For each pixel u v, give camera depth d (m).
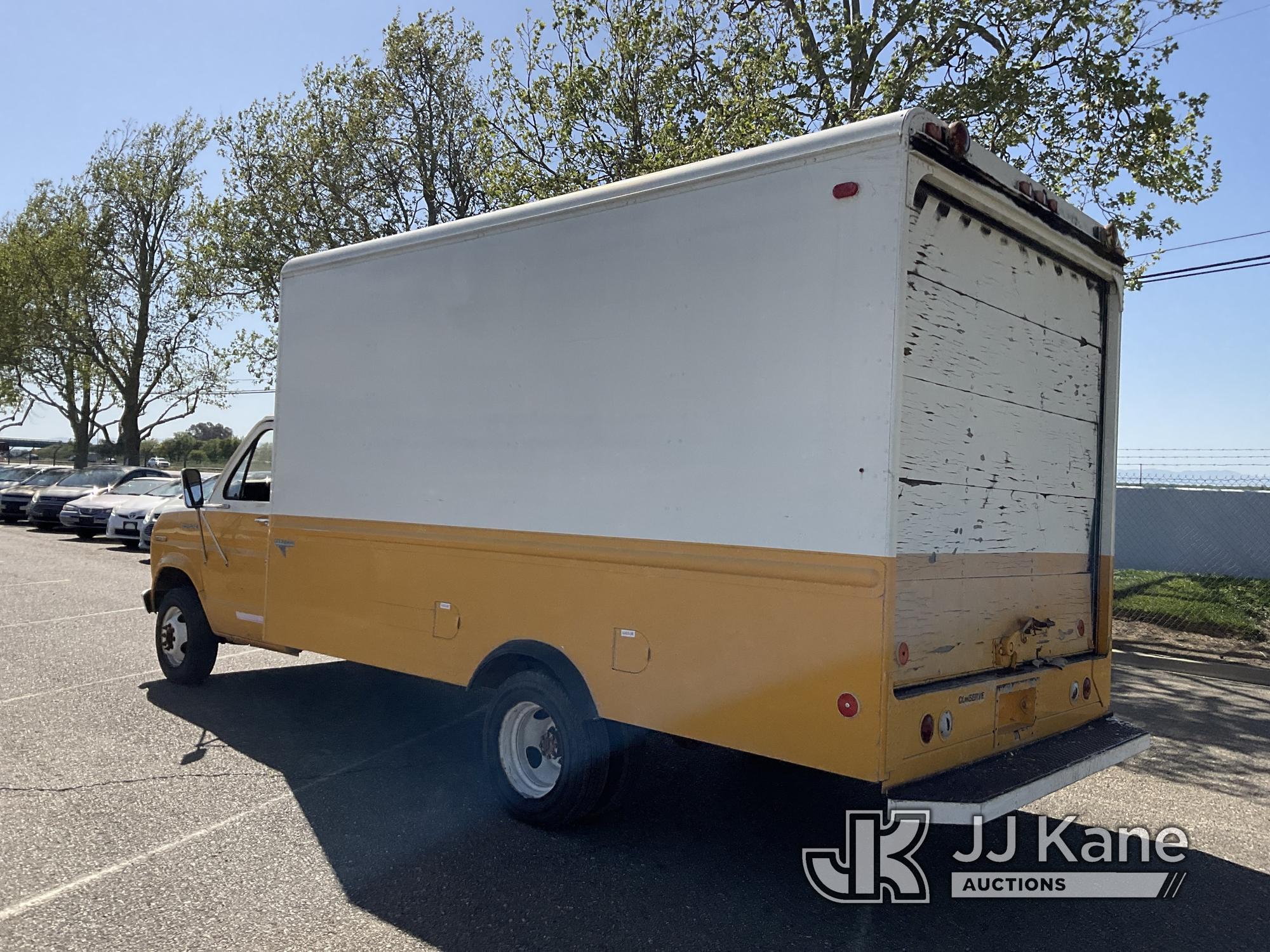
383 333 5.36
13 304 31.70
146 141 31.86
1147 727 7.04
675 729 3.89
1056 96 11.40
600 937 3.47
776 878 4.07
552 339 4.47
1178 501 15.16
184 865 3.99
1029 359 4.33
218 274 19.16
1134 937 3.66
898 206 3.39
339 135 18.17
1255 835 4.82
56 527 24.78
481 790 5.04
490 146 13.48
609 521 4.18
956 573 3.80
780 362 3.65
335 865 4.03
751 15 12.20
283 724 6.21
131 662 7.92
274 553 6.01
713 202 3.90
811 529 3.52
